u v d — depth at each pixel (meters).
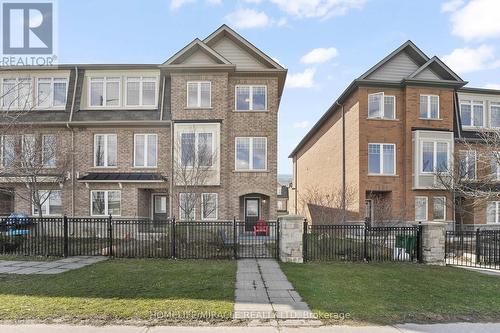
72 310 5.70
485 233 12.09
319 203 24.19
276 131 19.08
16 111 14.05
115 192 19.20
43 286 7.21
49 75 19.83
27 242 12.05
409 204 20.34
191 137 18.44
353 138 21.61
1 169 13.88
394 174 20.72
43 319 5.33
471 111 22.81
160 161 19.33
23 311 5.64
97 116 19.39
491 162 19.77
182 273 8.67
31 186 16.73
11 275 8.36
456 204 20.69
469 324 5.46
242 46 19.48
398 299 6.69
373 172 20.75
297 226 10.81
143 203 20.00
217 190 18.20
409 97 20.81
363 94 20.86
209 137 18.36
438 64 21.00
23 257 11.13
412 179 20.47
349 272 9.22
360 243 12.02
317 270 9.39
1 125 11.70
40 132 18.23
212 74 18.73
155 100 19.92
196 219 17.86
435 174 19.59
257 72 18.95
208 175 18.02
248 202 19.94
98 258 11.05
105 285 7.32
